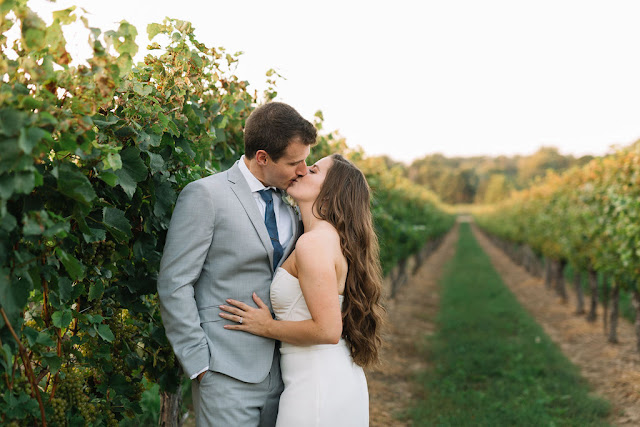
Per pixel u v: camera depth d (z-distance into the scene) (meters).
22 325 1.63
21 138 1.32
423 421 4.86
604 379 6.38
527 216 17.75
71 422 1.83
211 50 2.88
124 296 2.26
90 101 1.63
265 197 2.26
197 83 2.60
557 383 6.00
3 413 1.55
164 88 2.37
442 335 8.51
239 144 3.52
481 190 100.00
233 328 2.12
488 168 116.88
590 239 9.25
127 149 1.89
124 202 2.09
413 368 6.87
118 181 1.85
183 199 2.12
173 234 2.09
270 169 2.18
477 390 5.87
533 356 6.99
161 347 2.44
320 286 2.03
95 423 1.96
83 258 1.88
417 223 15.62
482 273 17.81
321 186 2.26
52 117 1.41
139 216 2.18
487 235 42.91
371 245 2.28
